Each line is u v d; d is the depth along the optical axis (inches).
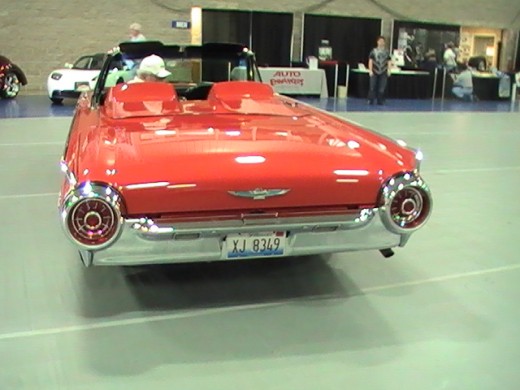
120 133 94.9
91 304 94.9
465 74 548.4
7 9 466.6
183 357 79.4
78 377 74.2
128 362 77.9
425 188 87.0
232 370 76.3
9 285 101.4
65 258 114.3
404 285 104.1
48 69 489.4
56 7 479.2
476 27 633.0
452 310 94.3
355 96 531.8
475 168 209.6
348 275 108.4
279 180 82.2
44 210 146.1
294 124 105.2
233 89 124.6
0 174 185.6
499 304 96.7
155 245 81.2
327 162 85.8
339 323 89.7
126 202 78.5
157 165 81.3
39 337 84.0
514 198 166.1
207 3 522.3
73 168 82.6
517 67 651.5
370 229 87.4
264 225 83.3
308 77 509.7
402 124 343.9
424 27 604.7
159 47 135.4
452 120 372.8
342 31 574.2
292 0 549.3
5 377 73.9
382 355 80.5
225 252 84.4
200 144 88.5
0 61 434.6
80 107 135.2
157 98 116.0
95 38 495.8
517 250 122.3
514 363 78.7
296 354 80.4
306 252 87.1
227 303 96.3
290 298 98.4
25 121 318.7
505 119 387.9
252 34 542.3
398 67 567.8
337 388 72.4
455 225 138.8
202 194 80.2
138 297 97.9
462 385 73.4
